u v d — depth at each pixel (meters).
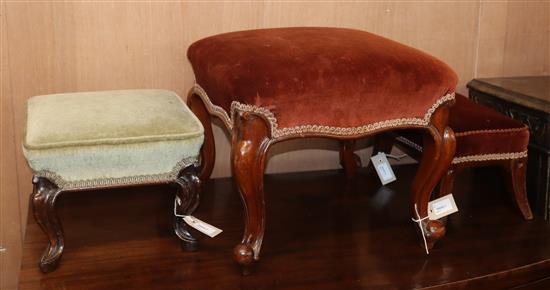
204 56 1.52
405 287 1.40
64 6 1.73
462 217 1.76
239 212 1.75
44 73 1.76
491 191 1.95
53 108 1.40
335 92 1.31
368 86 1.33
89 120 1.33
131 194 1.86
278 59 1.32
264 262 1.48
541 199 1.81
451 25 2.07
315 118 1.33
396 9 2.00
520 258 1.54
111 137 1.30
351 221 1.72
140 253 1.50
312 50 1.37
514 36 2.14
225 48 1.45
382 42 1.48
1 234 1.84
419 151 1.72
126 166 1.33
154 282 1.38
